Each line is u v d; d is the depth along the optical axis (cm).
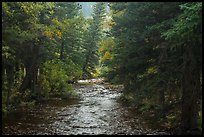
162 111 1648
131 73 1900
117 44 2088
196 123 1389
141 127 1681
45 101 2702
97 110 2341
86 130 1628
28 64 2462
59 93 3066
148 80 1697
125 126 1725
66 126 1723
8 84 2095
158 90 1606
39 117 1966
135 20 1723
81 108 2431
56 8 2781
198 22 1096
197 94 1366
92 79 5906
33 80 2612
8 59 1900
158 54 1759
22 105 2325
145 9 1633
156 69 1705
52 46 2744
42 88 2781
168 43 1477
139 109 2245
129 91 2033
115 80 2036
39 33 2080
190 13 1112
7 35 1606
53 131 1584
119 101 2897
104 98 3159
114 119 1952
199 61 1359
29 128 1631
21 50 2098
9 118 1864
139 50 1747
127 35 1753
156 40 1605
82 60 4434
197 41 1290
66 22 2564
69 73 3809
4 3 1563
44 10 2342
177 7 1448
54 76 3011
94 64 6406
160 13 1588
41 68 2889
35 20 2036
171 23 1388
